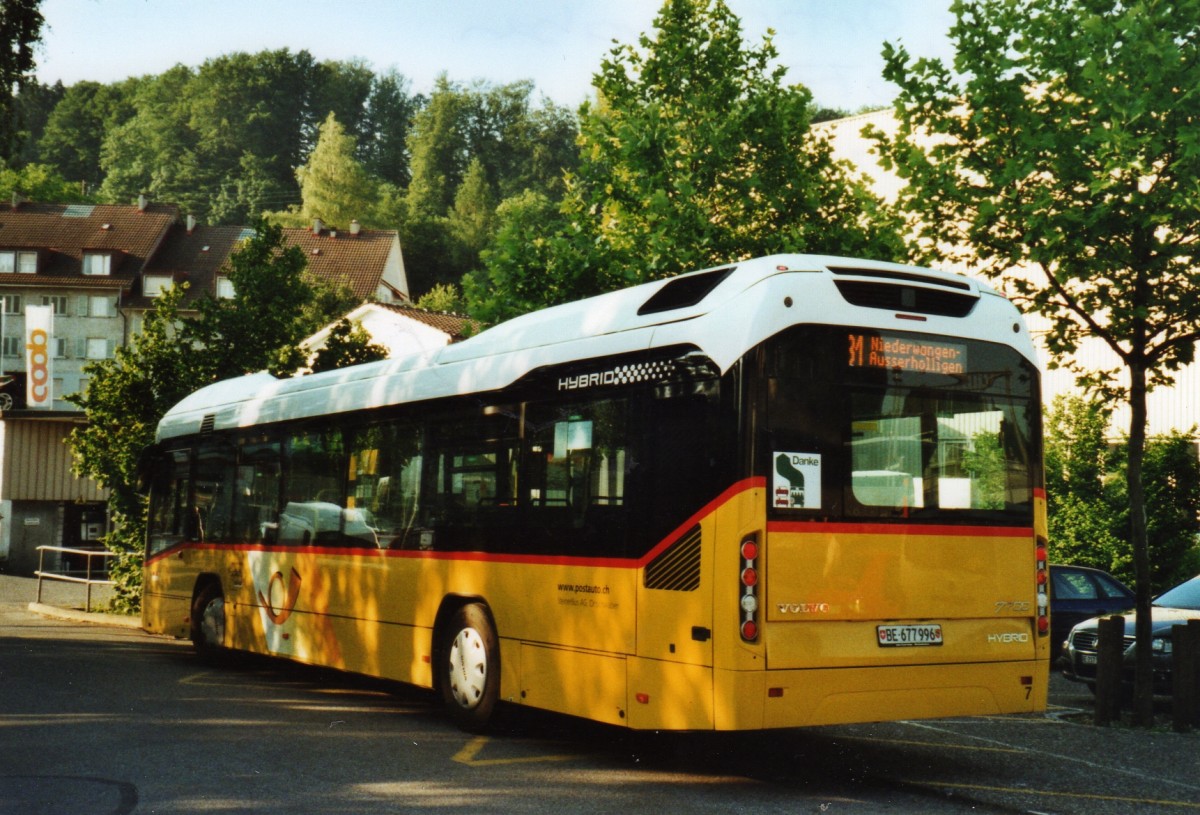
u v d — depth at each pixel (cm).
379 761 841
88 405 2225
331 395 1214
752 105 1504
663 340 802
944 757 912
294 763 827
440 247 9525
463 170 10312
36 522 4844
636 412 812
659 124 1505
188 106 10319
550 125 10431
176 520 1545
